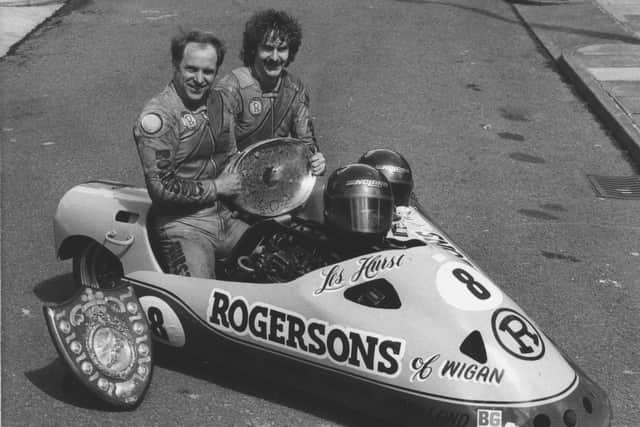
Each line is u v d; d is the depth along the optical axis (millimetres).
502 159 10859
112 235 6195
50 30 16375
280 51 6668
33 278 7352
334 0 18953
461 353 5008
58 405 5492
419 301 5176
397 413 5125
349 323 5246
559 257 8156
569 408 4945
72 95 12797
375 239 5660
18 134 11234
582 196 9812
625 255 8266
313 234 6094
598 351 6441
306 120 7105
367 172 5629
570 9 18703
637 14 18375
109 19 17094
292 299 5457
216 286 5746
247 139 6922
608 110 12375
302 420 5398
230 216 6391
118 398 5332
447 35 16656
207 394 5676
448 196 9602
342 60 14734
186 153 6023
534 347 5137
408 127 11781
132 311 5594
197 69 5812
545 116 12625
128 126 11562
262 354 5582
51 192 9359
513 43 16312
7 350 6164
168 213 6176
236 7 17938
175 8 17875
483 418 4867
